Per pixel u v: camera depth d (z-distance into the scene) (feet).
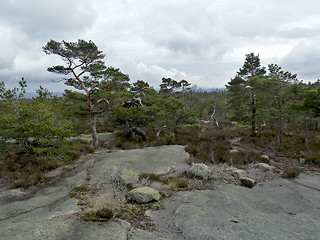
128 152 36.27
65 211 15.90
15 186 22.85
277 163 34.27
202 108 135.95
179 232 13.38
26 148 30.71
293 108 49.14
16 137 29.19
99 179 24.58
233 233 13.08
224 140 52.75
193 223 14.37
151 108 52.31
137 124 56.24
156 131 61.67
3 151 29.07
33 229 13.15
